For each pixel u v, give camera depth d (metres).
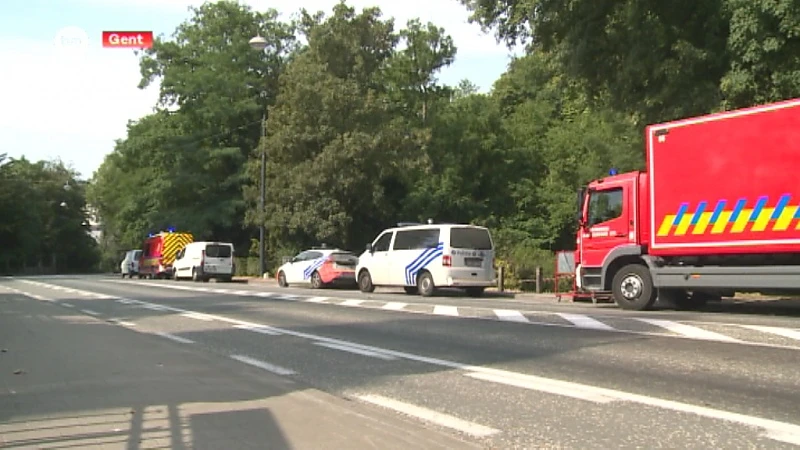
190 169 47.41
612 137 35.09
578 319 12.94
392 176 38.16
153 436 5.34
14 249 78.25
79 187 95.88
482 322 12.97
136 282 34.34
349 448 5.01
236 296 21.50
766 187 12.73
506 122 47.12
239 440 5.23
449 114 45.56
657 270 14.43
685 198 13.89
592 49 18.64
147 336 11.65
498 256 26.95
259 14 51.66
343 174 34.56
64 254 93.62
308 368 8.71
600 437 5.47
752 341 9.86
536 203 43.69
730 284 13.35
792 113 12.43
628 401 6.60
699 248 13.66
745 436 5.38
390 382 7.79
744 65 15.59
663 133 14.30
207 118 47.06
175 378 7.77
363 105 35.47
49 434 5.42
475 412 6.35
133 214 55.34
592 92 20.41
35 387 7.27
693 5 17.22
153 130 49.00
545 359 8.93
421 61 44.91
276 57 51.81
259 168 39.34
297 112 35.56
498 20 19.69
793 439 5.28
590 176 36.31
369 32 38.16
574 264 19.33
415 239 22.30
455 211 42.81
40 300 20.61
